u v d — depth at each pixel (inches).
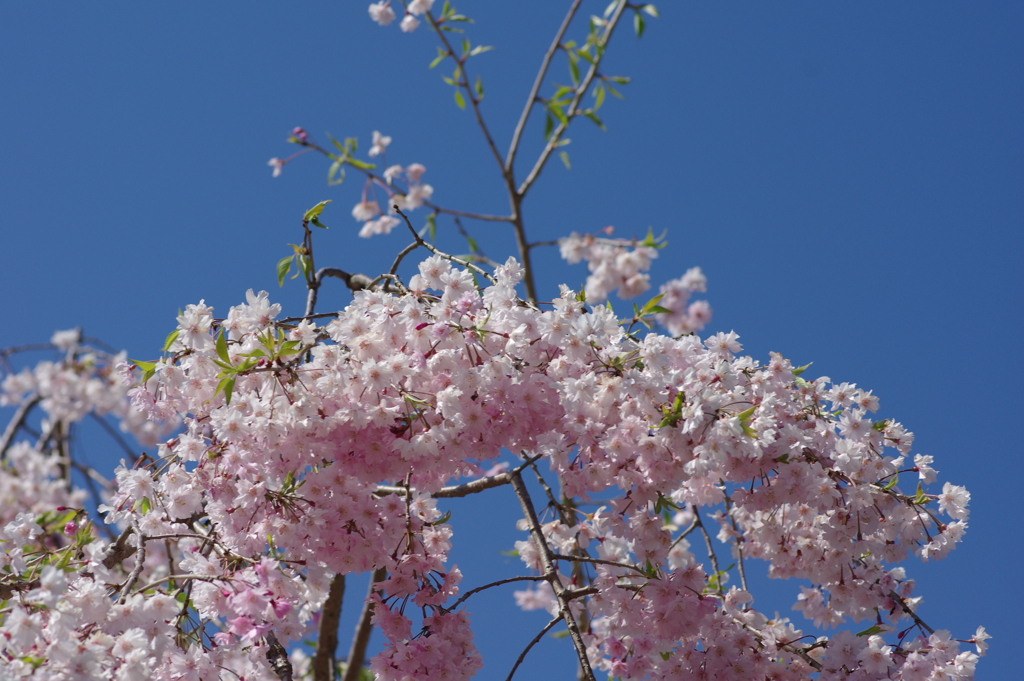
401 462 127.3
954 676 138.3
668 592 136.7
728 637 147.8
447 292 123.6
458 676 131.5
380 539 132.4
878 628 148.9
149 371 126.7
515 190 274.2
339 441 125.6
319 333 125.2
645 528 134.6
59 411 282.8
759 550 170.4
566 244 274.1
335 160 270.8
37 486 281.9
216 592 115.1
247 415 121.3
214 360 116.4
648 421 121.4
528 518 154.7
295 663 254.5
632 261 267.9
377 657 132.3
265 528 123.6
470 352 122.4
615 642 154.3
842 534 142.8
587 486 130.2
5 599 115.3
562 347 120.9
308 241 155.2
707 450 115.3
